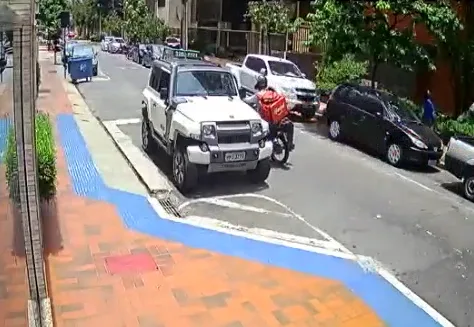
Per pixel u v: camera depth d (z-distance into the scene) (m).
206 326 5.56
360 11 16.64
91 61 25.84
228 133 9.52
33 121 5.52
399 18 18.53
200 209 9.08
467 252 7.97
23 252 5.50
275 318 5.80
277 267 7.02
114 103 19.70
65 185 9.80
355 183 11.28
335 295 6.40
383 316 6.03
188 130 9.40
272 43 32.66
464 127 15.41
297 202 9.70
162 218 8.50
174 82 10.69
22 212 5.50
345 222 8.88
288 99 18.30
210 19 45.88
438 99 19.95
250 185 10.54
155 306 5.89
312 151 14.12
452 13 16.12
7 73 5.20
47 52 45.28
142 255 7.13
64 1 40.78
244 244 7.69
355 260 7.42
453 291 6.75
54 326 5.39
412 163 13.29
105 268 6.70
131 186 10.06
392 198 10.41
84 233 7.71
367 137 14.22
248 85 19.69
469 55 17.19
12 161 5.42
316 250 7.66
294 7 31.53
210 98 10.46
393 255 7.70
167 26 54.47
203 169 9.70
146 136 12.34
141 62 38.50
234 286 6.43
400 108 14.19
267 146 9.97
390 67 21.84
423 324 5.93
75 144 12.99
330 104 15.91
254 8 31.31
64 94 21.36
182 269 6.79
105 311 5.73
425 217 9.42
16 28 4.93
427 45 18.16
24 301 5.21
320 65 24.12
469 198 10.66
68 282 6.29
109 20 72.50
